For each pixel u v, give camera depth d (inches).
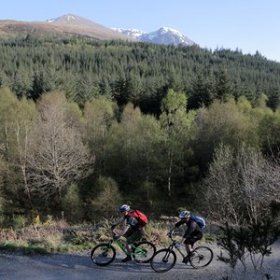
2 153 1785.2
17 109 2103.8
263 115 1941.4
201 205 1302.9
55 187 1585.9
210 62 6250.0
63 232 640.4
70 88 3097.9
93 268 458.3
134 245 466.3
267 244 332.8
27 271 446.3
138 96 3216.0
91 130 2004.2
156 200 1701.5
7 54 4931.1
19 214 1507.1
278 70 6127.0
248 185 916.6
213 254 486.3
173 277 437.4
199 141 1878.7
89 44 7480.3
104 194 1524.4
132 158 1834.4
